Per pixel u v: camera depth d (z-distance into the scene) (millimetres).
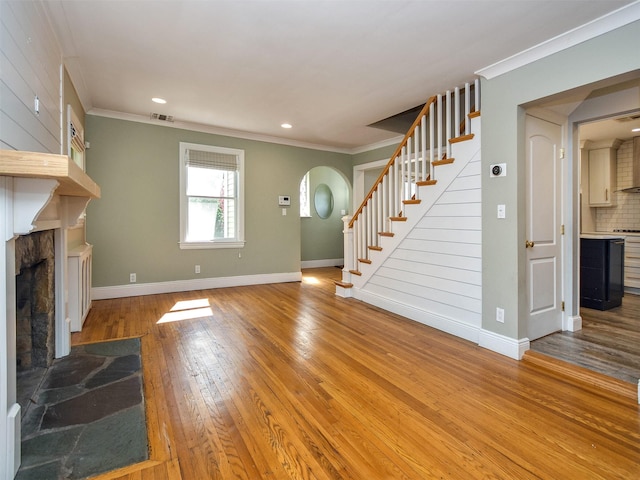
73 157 3639
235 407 1958
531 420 1846
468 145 3088
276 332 3264
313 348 2869
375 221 4453
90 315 3762
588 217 5516
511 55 2672
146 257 4758
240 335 3168
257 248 5660
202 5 2170
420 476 1436
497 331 2816
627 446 1633
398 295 3945
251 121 4734
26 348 2402
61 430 1727
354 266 4836
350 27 2402
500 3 2084
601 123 4281
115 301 4398
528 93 2580
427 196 3514
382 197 4508
